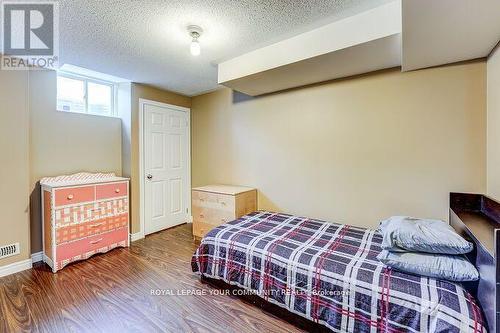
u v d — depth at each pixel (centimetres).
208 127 377
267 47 222
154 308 181
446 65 193
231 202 286
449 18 129
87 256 262
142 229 336
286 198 292
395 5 158
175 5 160
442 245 137
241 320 169
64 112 279
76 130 288
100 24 181
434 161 200
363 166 235
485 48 166
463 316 110
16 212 235
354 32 175
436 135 199
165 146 367
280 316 173
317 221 248
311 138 268
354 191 241
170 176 375
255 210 316
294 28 192
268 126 305
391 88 218
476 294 125
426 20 131
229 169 351
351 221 244
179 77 305
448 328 111
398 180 217
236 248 195
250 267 185
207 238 215
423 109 204
